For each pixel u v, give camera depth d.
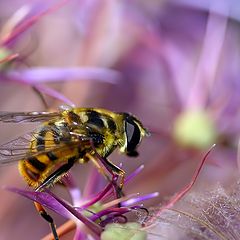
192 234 0.12
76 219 0.12
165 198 0.13
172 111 0.16
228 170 0.15
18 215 0.16
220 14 0.17
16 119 0.13
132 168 0.16
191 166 0.15
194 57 0.18
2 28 0.16
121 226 0.12
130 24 0.17
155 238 0.12
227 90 0.16
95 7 0.17
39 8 0.16
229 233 0.12
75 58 0.17
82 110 0.13
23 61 0.15
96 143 0.13
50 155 0.13
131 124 0.13
